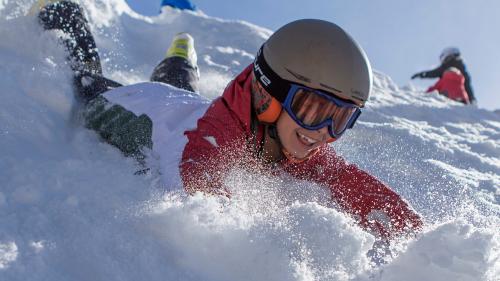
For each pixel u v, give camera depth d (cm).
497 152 472
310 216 169
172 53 387
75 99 288
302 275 157
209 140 220
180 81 375
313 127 213
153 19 719
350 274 163
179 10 733
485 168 406
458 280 155
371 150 382
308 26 216
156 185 208
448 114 629
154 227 170
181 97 273
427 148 417
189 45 393
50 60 309
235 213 178
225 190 205
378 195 236
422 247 161
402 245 186
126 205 182
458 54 1022
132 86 284
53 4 330
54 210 169
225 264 162
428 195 298
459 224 163
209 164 213
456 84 955
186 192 198
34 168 196
